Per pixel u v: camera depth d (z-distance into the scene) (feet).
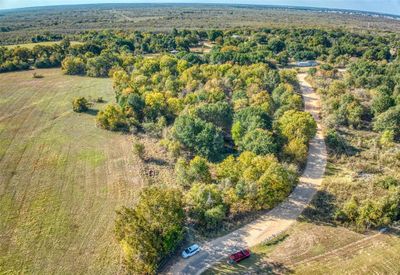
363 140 301.84
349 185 236.63
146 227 173.78
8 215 213.66
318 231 200.03
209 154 274.57
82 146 297.53
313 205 220.02
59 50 551.18
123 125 332.60
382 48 590.55
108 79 483.92
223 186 222.69
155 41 618.03
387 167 262.06
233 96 362.12
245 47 561.43
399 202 209.15
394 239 194.39
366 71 453.58
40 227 204.64
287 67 526.57
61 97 407.85
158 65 460.96
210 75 418.31
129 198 230.89
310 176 250.98
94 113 365.20
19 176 252.83
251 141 270.05
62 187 241.96
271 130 292.40
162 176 257.14
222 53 495.82
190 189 225.97
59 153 285.02
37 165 267.39
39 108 374.22
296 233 198.39
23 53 529.04
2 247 189.88
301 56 563.89
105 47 580.30
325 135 307.37
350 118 328.08
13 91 422.00
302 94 409.28
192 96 354.54
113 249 189.06
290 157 265.75
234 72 421.18
